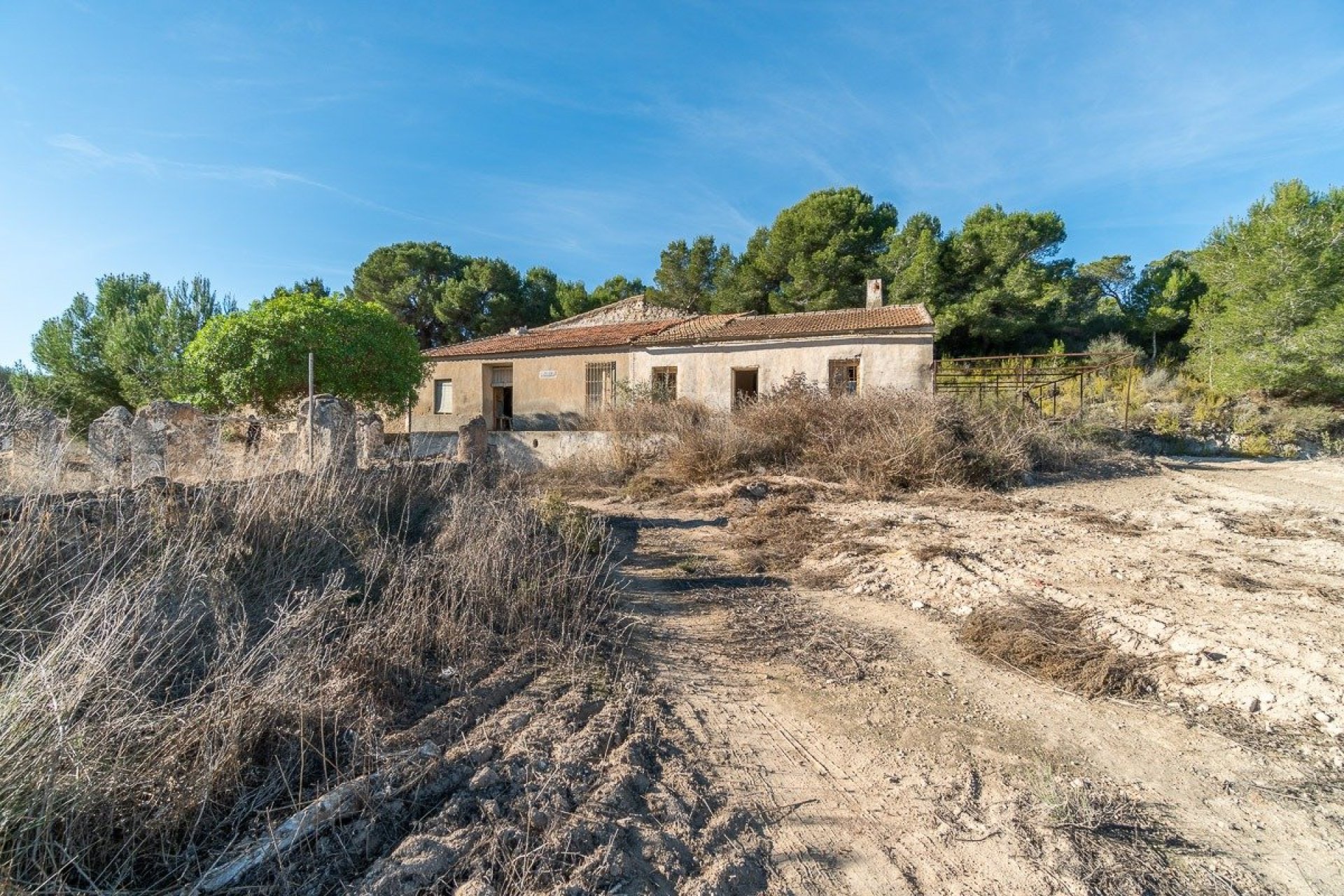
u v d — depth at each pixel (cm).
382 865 228
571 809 274
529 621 484
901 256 2798
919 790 314
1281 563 648
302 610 360
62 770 227
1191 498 1027
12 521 391
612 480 1289
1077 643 466
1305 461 1532
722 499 1064
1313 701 371
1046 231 3092
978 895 245
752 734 367
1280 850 271
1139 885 251
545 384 2075
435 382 2291
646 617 548
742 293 3092
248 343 1354
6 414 567
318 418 688
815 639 509
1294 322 1909
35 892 198
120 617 309
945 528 817
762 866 260
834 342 1675
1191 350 2625
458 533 576
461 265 3891
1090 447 1427
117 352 1628
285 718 290
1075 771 330
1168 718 380
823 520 891
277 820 245
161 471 717
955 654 479
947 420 1184
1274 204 2017
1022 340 2834
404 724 330
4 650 304
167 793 239
